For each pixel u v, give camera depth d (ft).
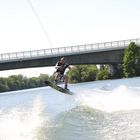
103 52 284.61
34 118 55.31
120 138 41.65
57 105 73.67
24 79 499.92
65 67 84.99
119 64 298.97
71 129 46.24
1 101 106.93
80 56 282.15
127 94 83.25
